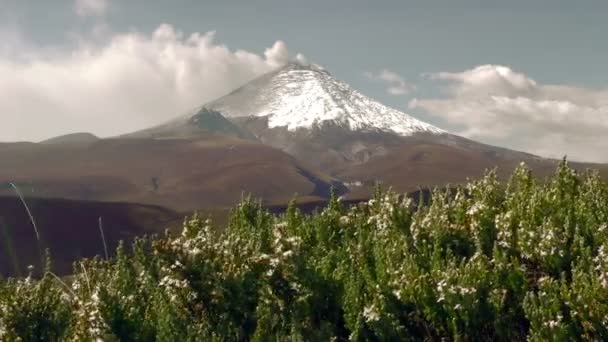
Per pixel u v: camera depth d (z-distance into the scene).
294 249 11.33
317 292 11.04
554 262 10.48
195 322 10.91
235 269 11.27
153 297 12.28
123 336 10.57
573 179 14.16
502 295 9.90
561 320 8.92
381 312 9.97
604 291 8.80
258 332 9.91
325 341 10.13
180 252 11.38
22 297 11.22
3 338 10.60
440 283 9.83
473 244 12.13
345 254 12.80
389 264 11.09
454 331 9.62
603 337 8.67
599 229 11.09
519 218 12.00
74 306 11.70
